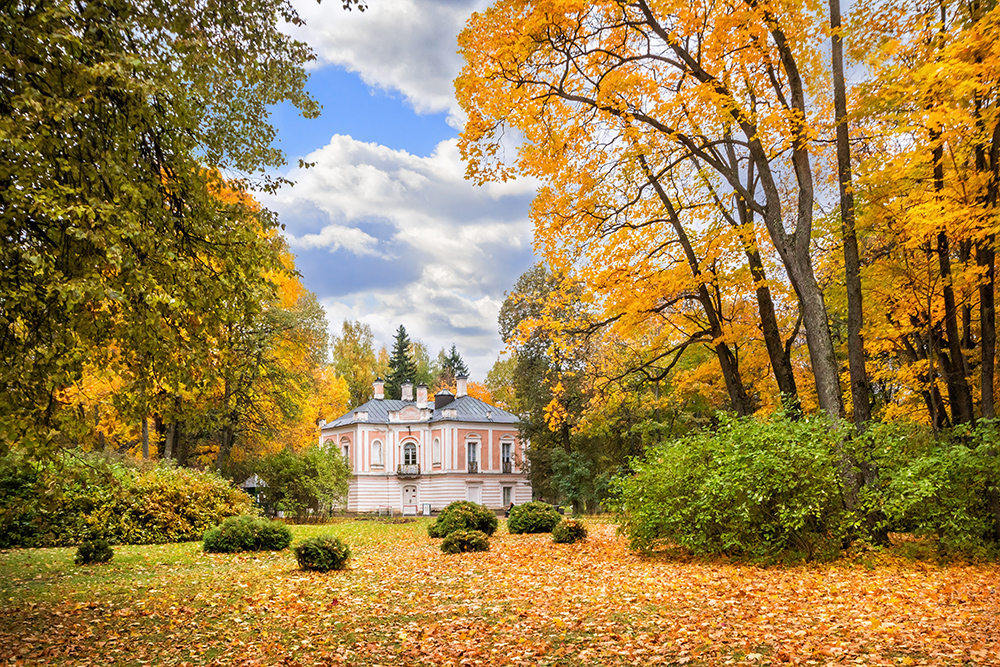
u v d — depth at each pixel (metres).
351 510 51.50
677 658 5.38
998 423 11.03
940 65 8.93
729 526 11.20
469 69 12.32
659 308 15.13
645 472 12.59
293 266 25.75
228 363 8.33
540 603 7.86
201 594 8.74
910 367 13.34
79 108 6.04
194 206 7.52
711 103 11.76
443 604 7.96
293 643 6.23
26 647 6.03
